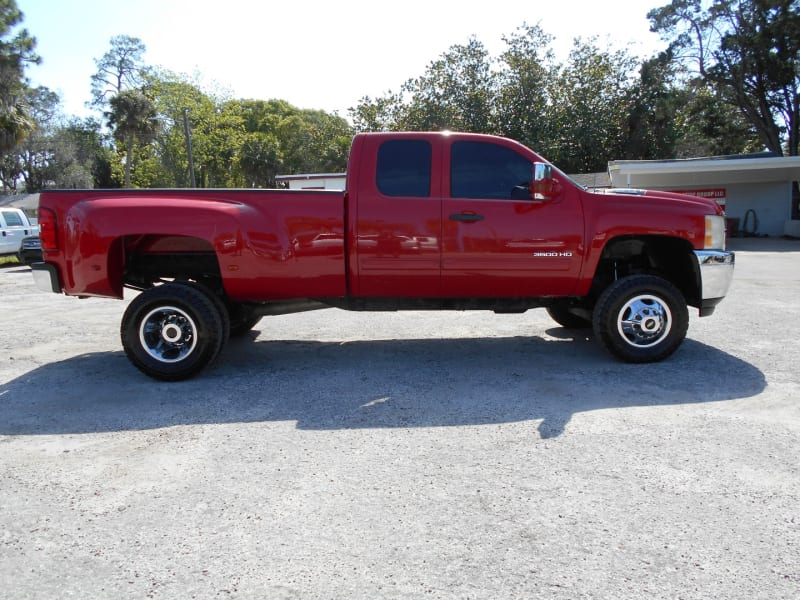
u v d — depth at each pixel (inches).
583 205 200.5
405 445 140.6
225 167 2010.3
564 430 147.9
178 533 103.7
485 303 210.7
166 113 1861.5
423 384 189.2
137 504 114.2
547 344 243.3
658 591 85.7
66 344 259.4
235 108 1998.0
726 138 1593.3
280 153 2084.2
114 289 199.3
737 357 215.2
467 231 197.0
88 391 188.1
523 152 200.5
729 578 88.4
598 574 89.8
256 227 192.9
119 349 248.8
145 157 1941.4
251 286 197.3
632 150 1378.0
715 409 161.2
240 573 91.8
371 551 97.0
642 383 185.6
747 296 361.7
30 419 162.7
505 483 120.2
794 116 1352.1
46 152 2252.7
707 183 1026.7
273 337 266.7
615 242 216.5
